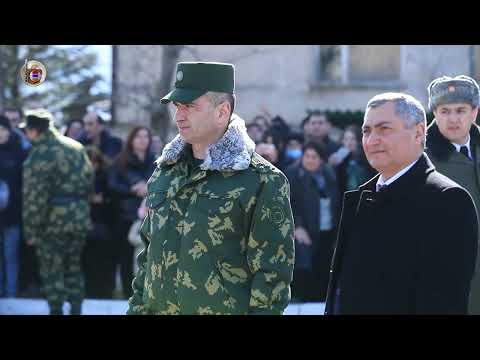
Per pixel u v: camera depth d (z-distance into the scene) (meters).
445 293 3.88
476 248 3.95
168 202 4.51
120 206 10.48
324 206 10.09
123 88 14.89
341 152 10.61
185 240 4.39
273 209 4.36
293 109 15.12
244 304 4.34
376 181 4.27
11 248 10.30
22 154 10.36
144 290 4.59
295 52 15.08
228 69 4.54
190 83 4.50
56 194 9.45
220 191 4.38
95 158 10.68
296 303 9.95
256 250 4.34
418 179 4.06
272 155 10.11
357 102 15.16
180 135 4.57
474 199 5.27
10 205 10.24
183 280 4.38
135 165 10.56
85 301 9.99
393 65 15.20
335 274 4.29
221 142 4.46
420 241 3.95
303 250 9.97
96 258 10.48
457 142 5.30
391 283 4.00
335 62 15.23
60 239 9.44
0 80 14.66
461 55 15.03
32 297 10.40
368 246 4.08
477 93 5.26
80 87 15.49
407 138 4.08
